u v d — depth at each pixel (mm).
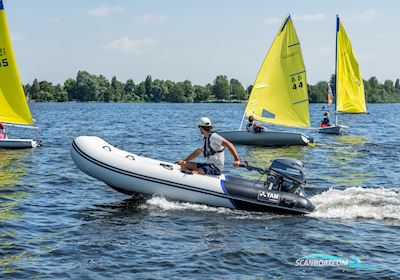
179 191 12406
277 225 11086
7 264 8531
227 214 11859
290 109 28312
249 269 8531
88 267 8477
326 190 14859
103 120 57594
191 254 9164
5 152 22562
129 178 12516
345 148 26094
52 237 9984
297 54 27922
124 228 10641
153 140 30781
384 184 16047
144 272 8320
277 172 12586
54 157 21125
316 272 8430
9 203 12680
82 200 13172
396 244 9898
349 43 37375
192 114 81125
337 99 37469
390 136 34938
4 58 24625
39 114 76188
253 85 28094
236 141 26891
